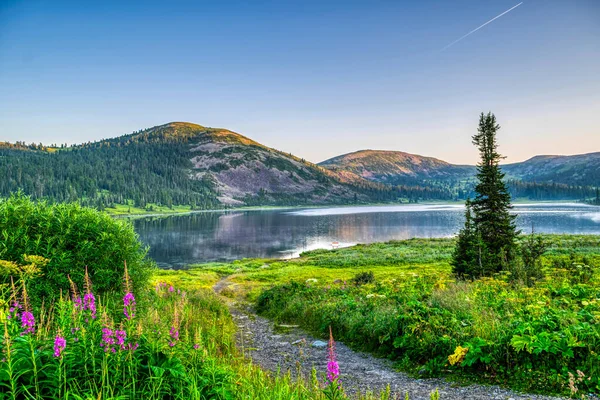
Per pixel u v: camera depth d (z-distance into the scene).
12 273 8.00
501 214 23.06
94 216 10.93
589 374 6.55
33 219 9.72
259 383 5.84
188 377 4.58
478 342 7.84
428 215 192.00
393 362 9.19
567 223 114.88
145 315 6.81
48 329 5.60
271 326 15.38
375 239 98.62
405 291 14.01
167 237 111.62
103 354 4.22
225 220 185.38
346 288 18.73
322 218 189.88
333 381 4.09
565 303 10.08
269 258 72.00
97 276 9.83
